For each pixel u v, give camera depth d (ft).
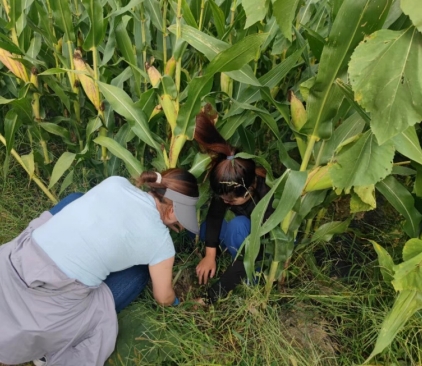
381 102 3.24
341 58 4.06
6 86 8.64
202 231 7.41
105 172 7.79
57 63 8.16
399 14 3.92
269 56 8.08
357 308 6.57
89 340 5.63
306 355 5.95
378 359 5.90
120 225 5.16
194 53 8.19
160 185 5.32
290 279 7.18
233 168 5.65
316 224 7.45
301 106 4.81
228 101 6.73
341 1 4.14
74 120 8.14
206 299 6.81
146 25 7.75
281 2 3.55
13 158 9.09
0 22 7.11
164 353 6.00
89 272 5.20
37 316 5.20
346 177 4.29
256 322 6.23
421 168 4.91
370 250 7.66
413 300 4.73
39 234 5.30
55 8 6.70
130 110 6.06
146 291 6.81
